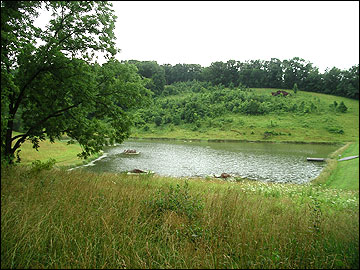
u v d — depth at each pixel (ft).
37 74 28.07
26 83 28.55
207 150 147.74
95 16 31.12
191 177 70.95
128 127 34.91
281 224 16.08
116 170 77.92
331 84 405.18
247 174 77.66
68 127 33.86
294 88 409.69
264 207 22.53
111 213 16.44
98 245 12.89
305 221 16.12
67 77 28.32
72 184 25.40
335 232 14.58
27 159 76.43
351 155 103.91
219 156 120.67
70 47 31.58
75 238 12.87
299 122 266.98
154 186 33.94
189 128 280.31
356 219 16.40
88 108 32.94
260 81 483.51
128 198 21.01
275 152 137.69
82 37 31.45
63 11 30.42
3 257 11.16
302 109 308.19
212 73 536.83
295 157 117.19
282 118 286.87
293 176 74.38
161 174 75.77
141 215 17.94
